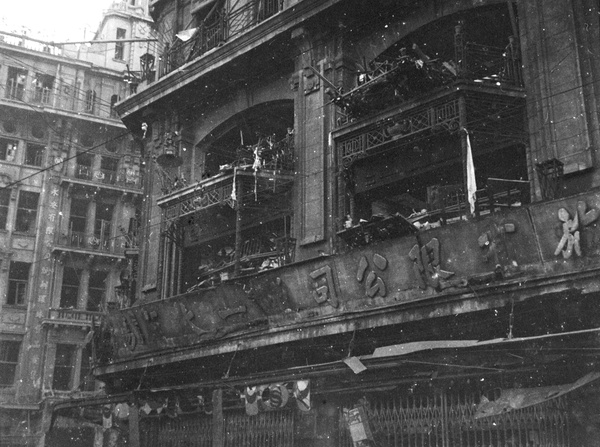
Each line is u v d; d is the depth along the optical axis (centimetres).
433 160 1520
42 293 3622
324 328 1464
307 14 1770
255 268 1827
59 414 2183
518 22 1483
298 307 1516
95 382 3572
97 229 3862
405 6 1691
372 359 1316
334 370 1369
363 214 1680
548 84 1324
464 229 1221
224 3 2241
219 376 1825
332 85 1581
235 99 2088
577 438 1120
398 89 1495
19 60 3916
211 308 1694
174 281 2098
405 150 1566
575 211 1091
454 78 1387
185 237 2127
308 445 1525
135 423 1838
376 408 1396
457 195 1542
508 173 1545
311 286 1472
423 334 1356
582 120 1262
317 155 1719
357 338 1442
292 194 1786
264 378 1498
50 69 3994
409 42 1709
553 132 1298
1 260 3603
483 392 1255
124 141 4028
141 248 2256
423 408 1309
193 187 1925
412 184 1614
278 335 1555
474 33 1642
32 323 3556
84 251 3700
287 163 1788
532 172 1325
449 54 1734
